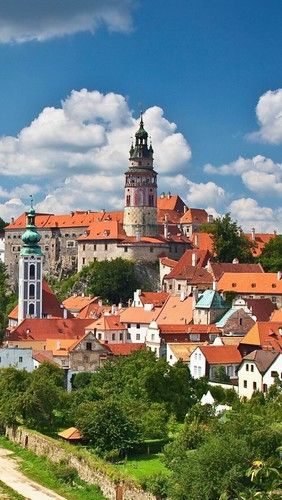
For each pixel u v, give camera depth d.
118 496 138.00
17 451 176.75
